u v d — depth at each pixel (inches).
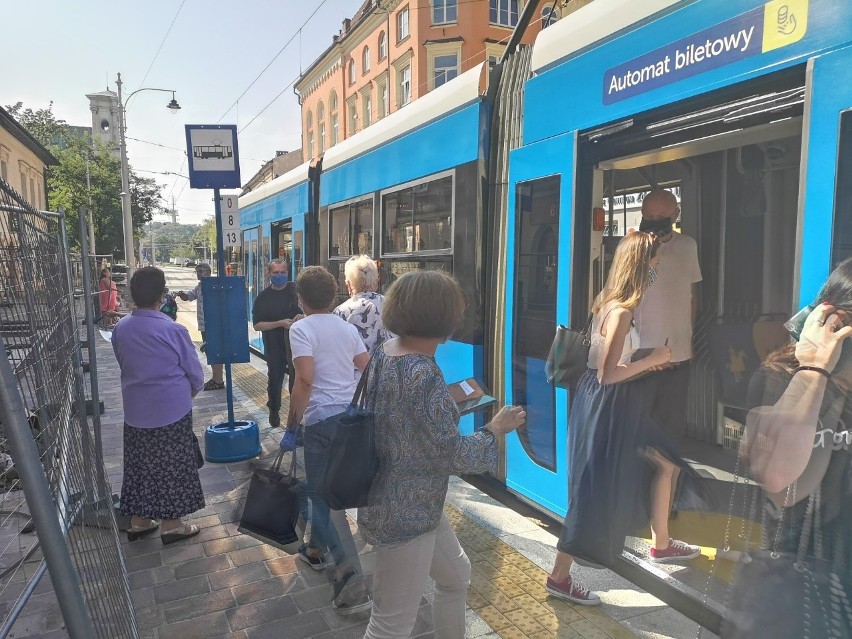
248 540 154.3
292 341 126.0
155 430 149.2
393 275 215.9
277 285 251.0
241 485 192.2
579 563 135.6
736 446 177.9
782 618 62.5
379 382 81.8
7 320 82.8
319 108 1646.2
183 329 152.9
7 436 56.6
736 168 181.5
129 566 142.8
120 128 1130.7
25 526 76.2
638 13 120.6
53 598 128.4
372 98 1357.0
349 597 121.5
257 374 377.7
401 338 84.3
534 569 133.4
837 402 61.2
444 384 80.5
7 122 1093.8
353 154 254.2
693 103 110.0
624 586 126.9
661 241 139.1
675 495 140.3
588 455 119.4
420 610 121.2
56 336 111.0
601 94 129.6
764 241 177.3
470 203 171.9
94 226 1619.1
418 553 80.8
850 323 62.1
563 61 140.6
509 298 159.8
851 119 85.9
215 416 277.7
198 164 214.2
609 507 118.3
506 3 1178.0
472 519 158.6
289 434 125.3
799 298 91.3
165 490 150.0
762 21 97.7
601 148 133.3
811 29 90.7
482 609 119.1
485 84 169.9
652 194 141.5
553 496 147.1
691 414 192.4
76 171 1625.2
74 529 87.3
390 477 79.8
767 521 64.9
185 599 128.4
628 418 119.6
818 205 89.0
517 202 156.2
